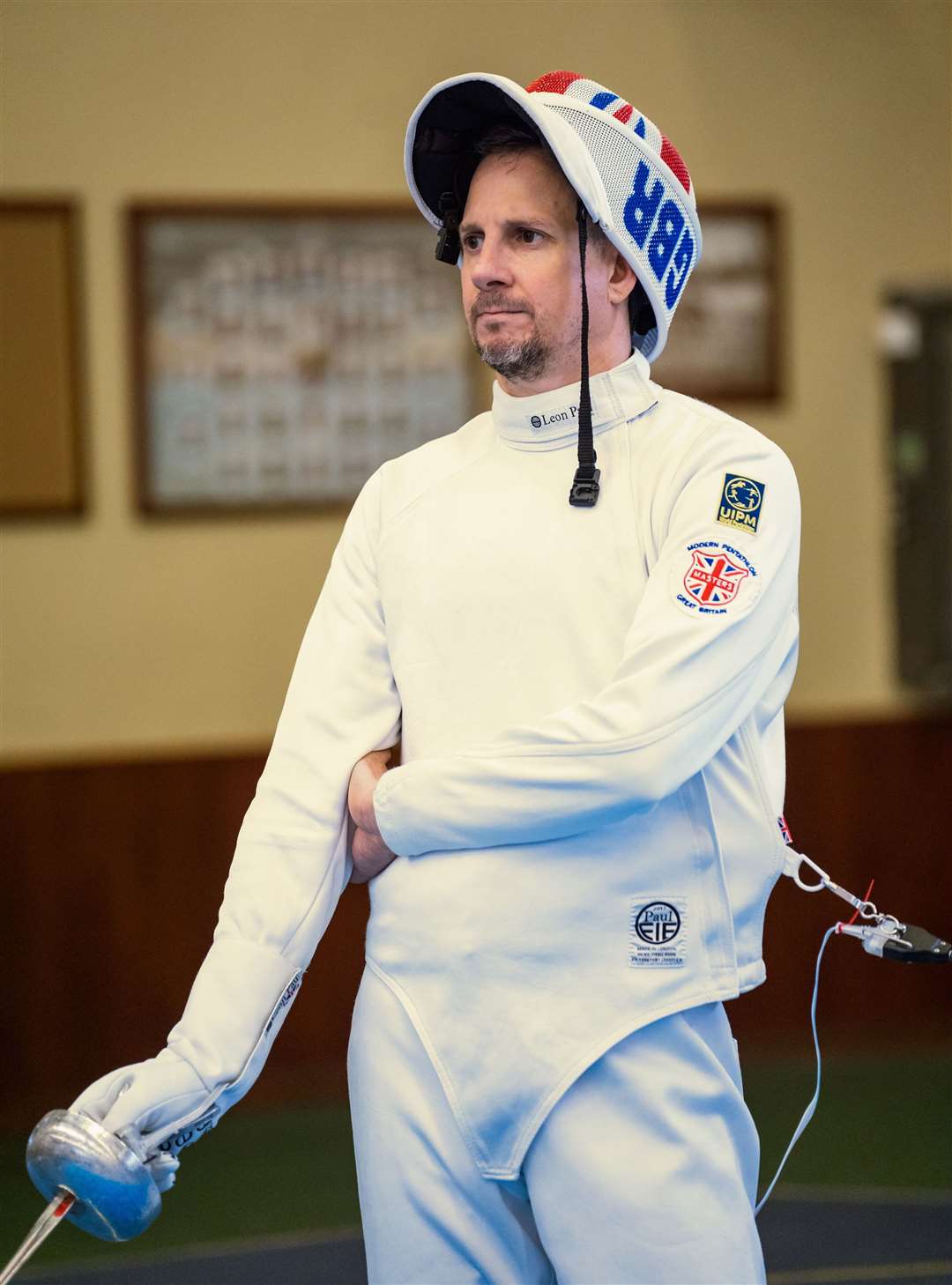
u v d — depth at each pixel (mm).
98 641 15430
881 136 16750
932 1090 15117
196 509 15547
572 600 5492
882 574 16891
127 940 15102
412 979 5488
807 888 5703
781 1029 16156
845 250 16719
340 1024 15367
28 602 15273
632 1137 5270
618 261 5762
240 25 15477
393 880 5590
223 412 15578
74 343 15195
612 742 5055
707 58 16359
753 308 16516
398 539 5918
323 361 15727
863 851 16375
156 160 15352
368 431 15852
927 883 16469
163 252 15352
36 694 15320
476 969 5328
